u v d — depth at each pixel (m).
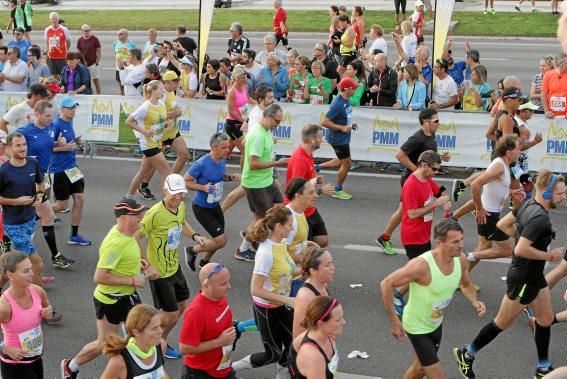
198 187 11.49
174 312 9.67
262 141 12.20
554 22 33.59
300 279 9.40
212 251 11.99
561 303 11.31
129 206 8.79
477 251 11.41
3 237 11.02
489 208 11.09
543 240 8.81
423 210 10.52
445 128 17.14
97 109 19.00
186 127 18.59
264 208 12.45
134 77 20.23
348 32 21.92
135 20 37.81
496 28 32.97
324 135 17.72
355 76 18.19
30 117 14.05
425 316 8.03
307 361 6.61
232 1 42.50
